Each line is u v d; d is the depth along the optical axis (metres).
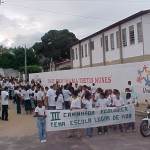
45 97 20.72
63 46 81.94
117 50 38.62
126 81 28.61
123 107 16.31
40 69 74.19
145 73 26.67
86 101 15.62
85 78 33.84
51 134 16.45
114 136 15.41
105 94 16.22
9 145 14.52
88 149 12.85
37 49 84.12
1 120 21.91
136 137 15.02
